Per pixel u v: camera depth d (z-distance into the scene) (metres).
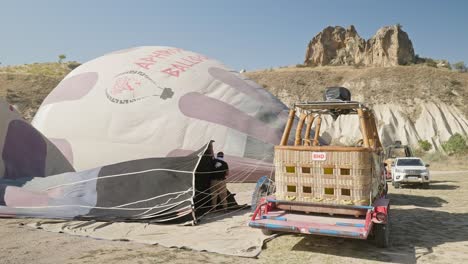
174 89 14.47
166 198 8.25
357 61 104.06
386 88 67.62
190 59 16.08
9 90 64.31
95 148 13.64
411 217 9.10
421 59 99.56
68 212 8.31
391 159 18.80
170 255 5.81
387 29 97.50
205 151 8.91
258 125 14.09
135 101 14.25
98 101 14.52
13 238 6.75
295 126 14.53
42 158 11.49
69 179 9.20
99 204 8.47
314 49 115.81
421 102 62.81
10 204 8.62
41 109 15.41
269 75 79.19
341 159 6.16
